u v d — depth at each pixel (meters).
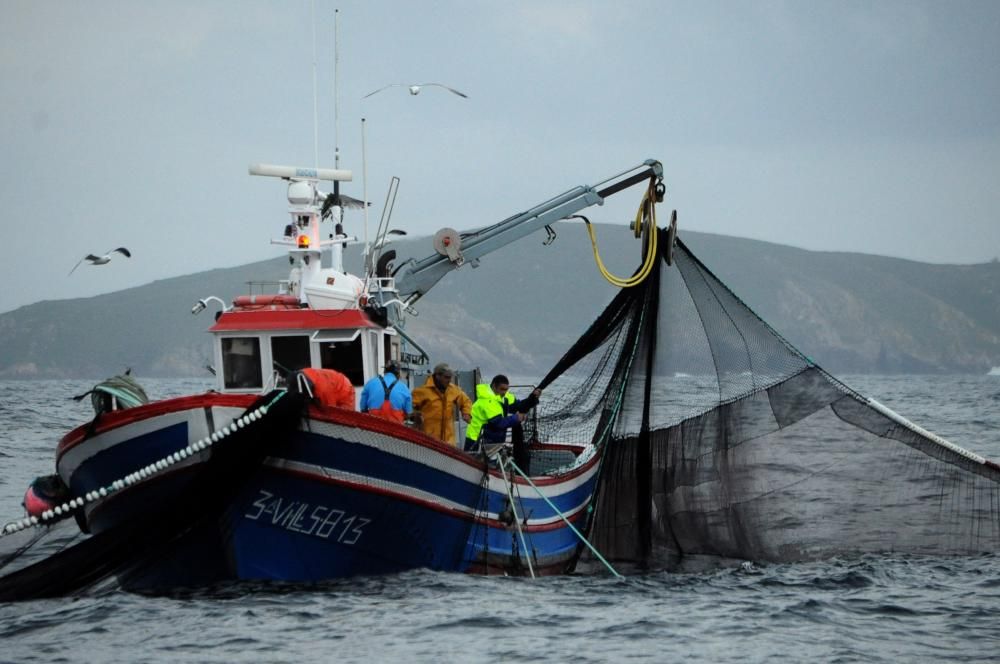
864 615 49.44
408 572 54.22
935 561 60.50
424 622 46.50
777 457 64.38
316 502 49.75
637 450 63.59
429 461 52.06
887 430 64.38
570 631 46.00
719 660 42.38
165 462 47.09
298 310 57.59
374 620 46.53
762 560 62.25
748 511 63.75
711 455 64.06
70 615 47.00
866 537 62.75
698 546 63.00
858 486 63.94
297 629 45.03
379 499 50.84
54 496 54.62
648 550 62.69
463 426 69.88
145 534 49.53
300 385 47.47
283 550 50.56
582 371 69.12
